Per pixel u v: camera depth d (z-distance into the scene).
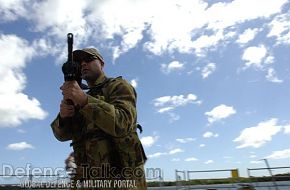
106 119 2.50
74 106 2.70
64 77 2.55
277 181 13.48
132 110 2.71
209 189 14.61
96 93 2.92
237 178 14.45
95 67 3.03
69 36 2.56
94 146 2.75
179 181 14.98
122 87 2.83
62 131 2.90
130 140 2.75
